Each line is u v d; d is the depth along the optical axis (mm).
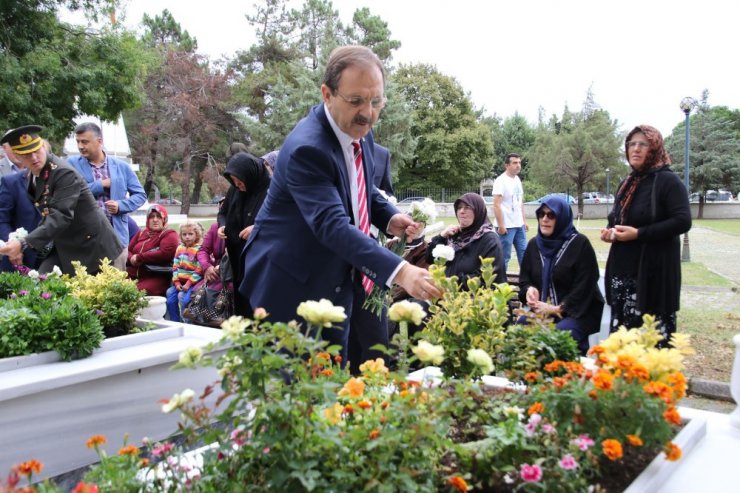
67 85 12383
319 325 1433
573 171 37406
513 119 60344
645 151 3980
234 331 1423
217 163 40812
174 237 6059
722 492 1620
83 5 12930
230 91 40250
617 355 1735
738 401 2168
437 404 1498
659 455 1711
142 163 39438
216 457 1554
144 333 3355
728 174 35000
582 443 1521
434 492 1430
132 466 1533
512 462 1604
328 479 1384
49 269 4707
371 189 2699
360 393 1620
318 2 42656
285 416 1387
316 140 2330
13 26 12078
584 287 4090
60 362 2896
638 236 3883
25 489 1330
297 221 2449
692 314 6957
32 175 4484
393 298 4656
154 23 46625
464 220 4707
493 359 2285
